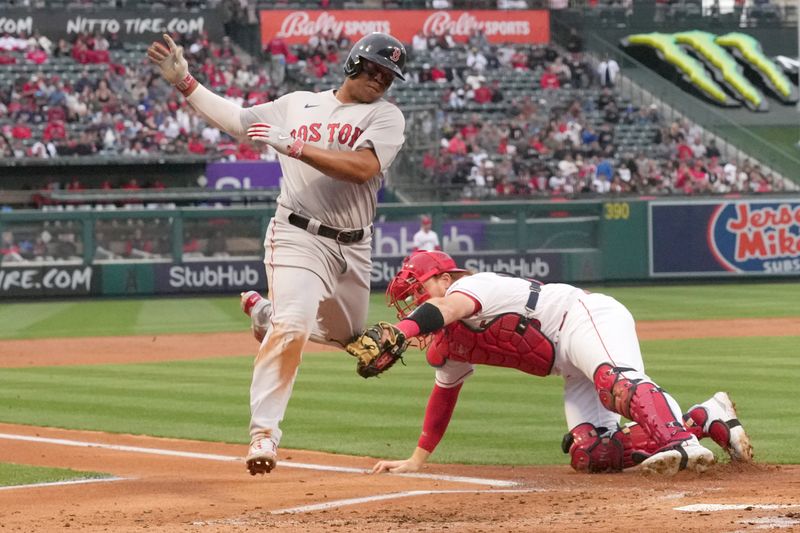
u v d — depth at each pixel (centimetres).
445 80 9781
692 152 9531
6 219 7481
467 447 2319
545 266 8044
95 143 8344
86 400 3231
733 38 10925
